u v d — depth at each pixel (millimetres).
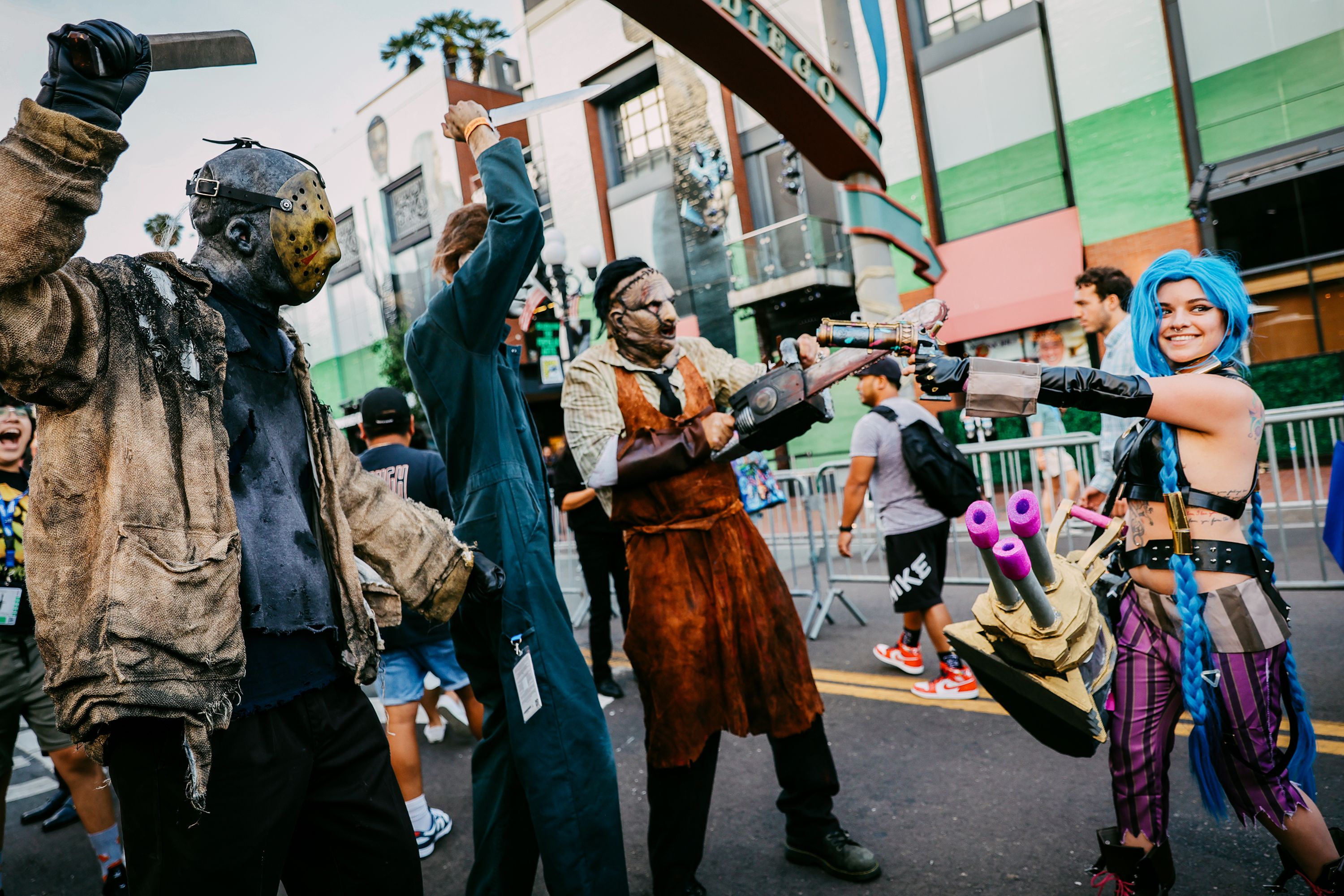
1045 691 1847
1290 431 5383
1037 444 6141
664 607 2381
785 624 2486
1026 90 13969
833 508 7168
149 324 1386
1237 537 1845
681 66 17547
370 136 22406
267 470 1554
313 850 1605
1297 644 4102
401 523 1861
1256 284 12250
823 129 8633
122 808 1384
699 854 2387
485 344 2047
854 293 16297
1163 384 1793
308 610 1542
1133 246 13141
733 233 17297
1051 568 1801
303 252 1607
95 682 1239
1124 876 1963
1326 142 11508
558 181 20031
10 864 3594
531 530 2021
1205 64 12375
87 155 1151
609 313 2561
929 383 1799
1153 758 1950
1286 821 1842
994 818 2809
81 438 1301
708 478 2447
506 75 21531
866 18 15406
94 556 1290
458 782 3881
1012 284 14031
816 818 2564
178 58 1301
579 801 1909
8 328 1154
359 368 24047
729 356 2838
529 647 1938
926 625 4125
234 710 1406
